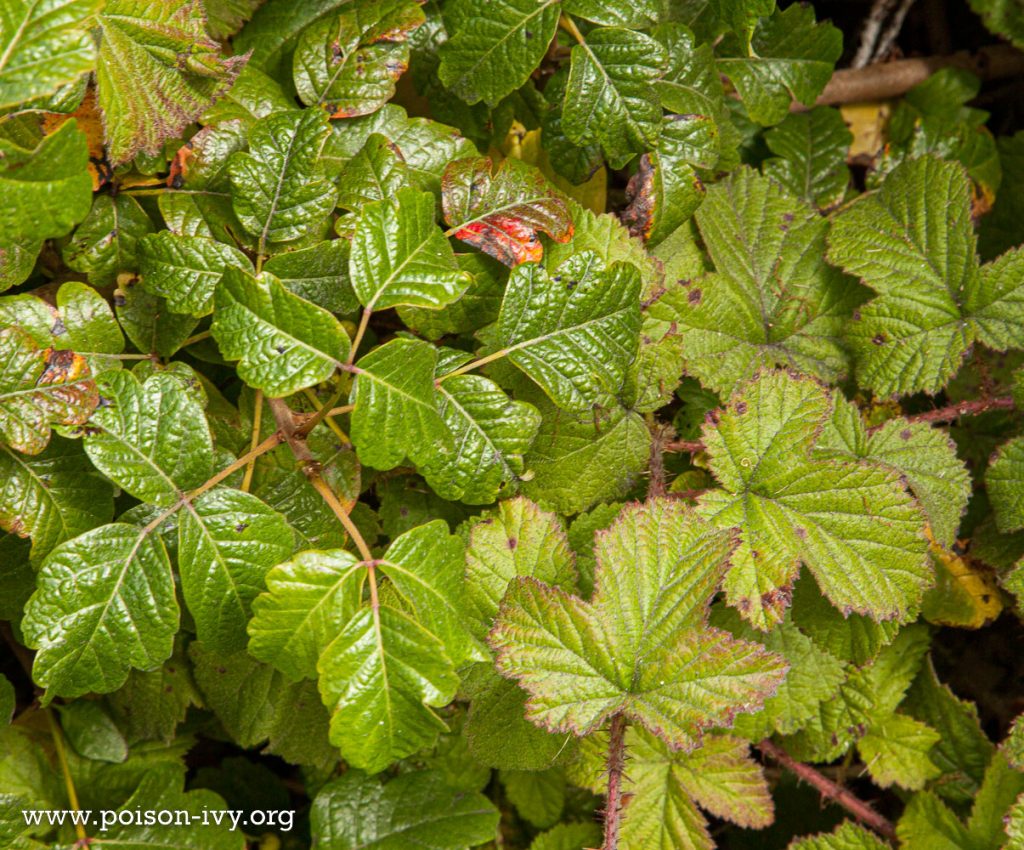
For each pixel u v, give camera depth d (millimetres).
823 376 546
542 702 460
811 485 501
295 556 433
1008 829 535
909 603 498
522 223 480
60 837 532
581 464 512
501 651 462
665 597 470
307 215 469
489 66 498
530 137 539
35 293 481
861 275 543
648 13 495
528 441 470
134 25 448
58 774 540
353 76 490
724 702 458
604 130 502
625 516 476
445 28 518
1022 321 530
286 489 488
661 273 508
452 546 450
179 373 473
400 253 441
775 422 504
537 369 470
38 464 465
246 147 478
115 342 466
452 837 541
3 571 485
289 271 466
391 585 482
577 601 467
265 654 435
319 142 465
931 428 531
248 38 515
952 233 542
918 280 542
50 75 400
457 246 492
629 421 516
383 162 478
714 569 473
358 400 436
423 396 440
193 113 463
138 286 475
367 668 431
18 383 439
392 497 520
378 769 436
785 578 492
